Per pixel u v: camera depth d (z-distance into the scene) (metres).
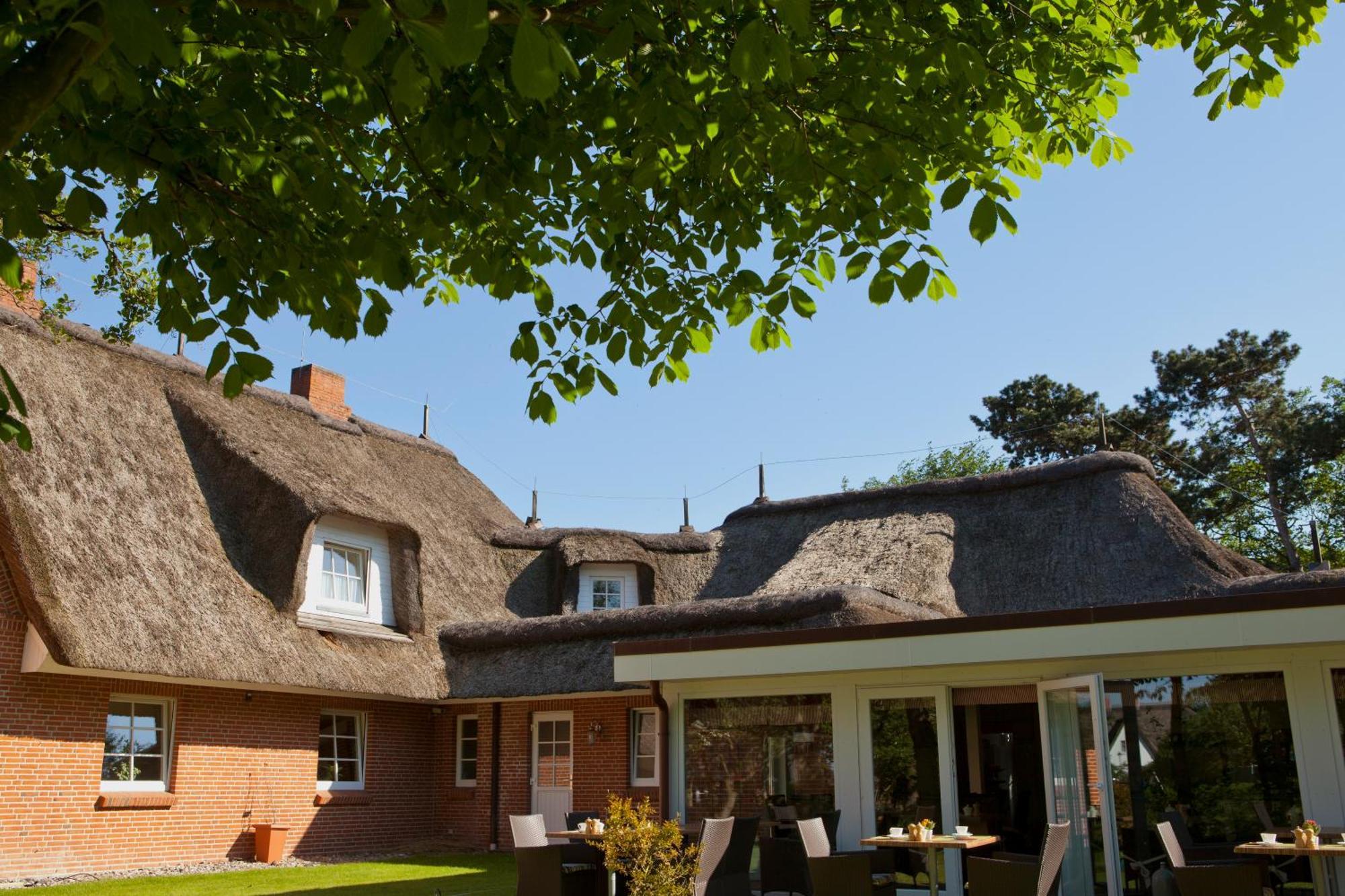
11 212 4.72
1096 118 6.51
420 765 18.89
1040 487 19.39
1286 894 9.34
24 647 12.91
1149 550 16.73
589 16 5.32
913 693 11.25
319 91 5.37
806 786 11.52
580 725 17.88
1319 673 9.59
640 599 22.25
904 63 5.16
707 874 9.62
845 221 5.62
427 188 5.91
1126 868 9.82
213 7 4.70
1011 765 11.20
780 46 3.84
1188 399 36.31
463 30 2.90
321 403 23.09
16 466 13.70
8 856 12.45
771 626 15.56
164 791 14.52
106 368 17.45
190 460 17.67
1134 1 6.26
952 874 10.63
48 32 3.98
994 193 4.76
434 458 25.25
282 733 16.22
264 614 15.93
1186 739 9.96
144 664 13.28
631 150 5.80
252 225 5.44
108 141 4.99
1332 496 33.22
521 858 10.05
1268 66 5.72
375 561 19.02
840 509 22.08
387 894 11.94
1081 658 10.13
